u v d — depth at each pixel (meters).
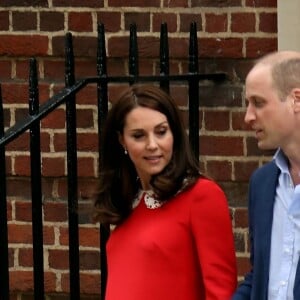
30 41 17.62
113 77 15.65
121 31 17.44
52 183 17.75
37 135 15.34
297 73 11.44
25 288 17.84
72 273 15.73
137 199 12.95
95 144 17.55
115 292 12.65
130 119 12.65
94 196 13.23
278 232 11.69
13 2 17.59
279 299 11.48
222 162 17.30
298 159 11.55
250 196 12.23
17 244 17.81
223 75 17.08
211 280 12.28
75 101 16.02
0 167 15.30
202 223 12.38
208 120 17.28
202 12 17.20
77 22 17.55
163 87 15.78
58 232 17.73
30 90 15.27
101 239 15.71
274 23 17.06
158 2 17.33
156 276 12.38
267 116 11.52
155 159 12.59
